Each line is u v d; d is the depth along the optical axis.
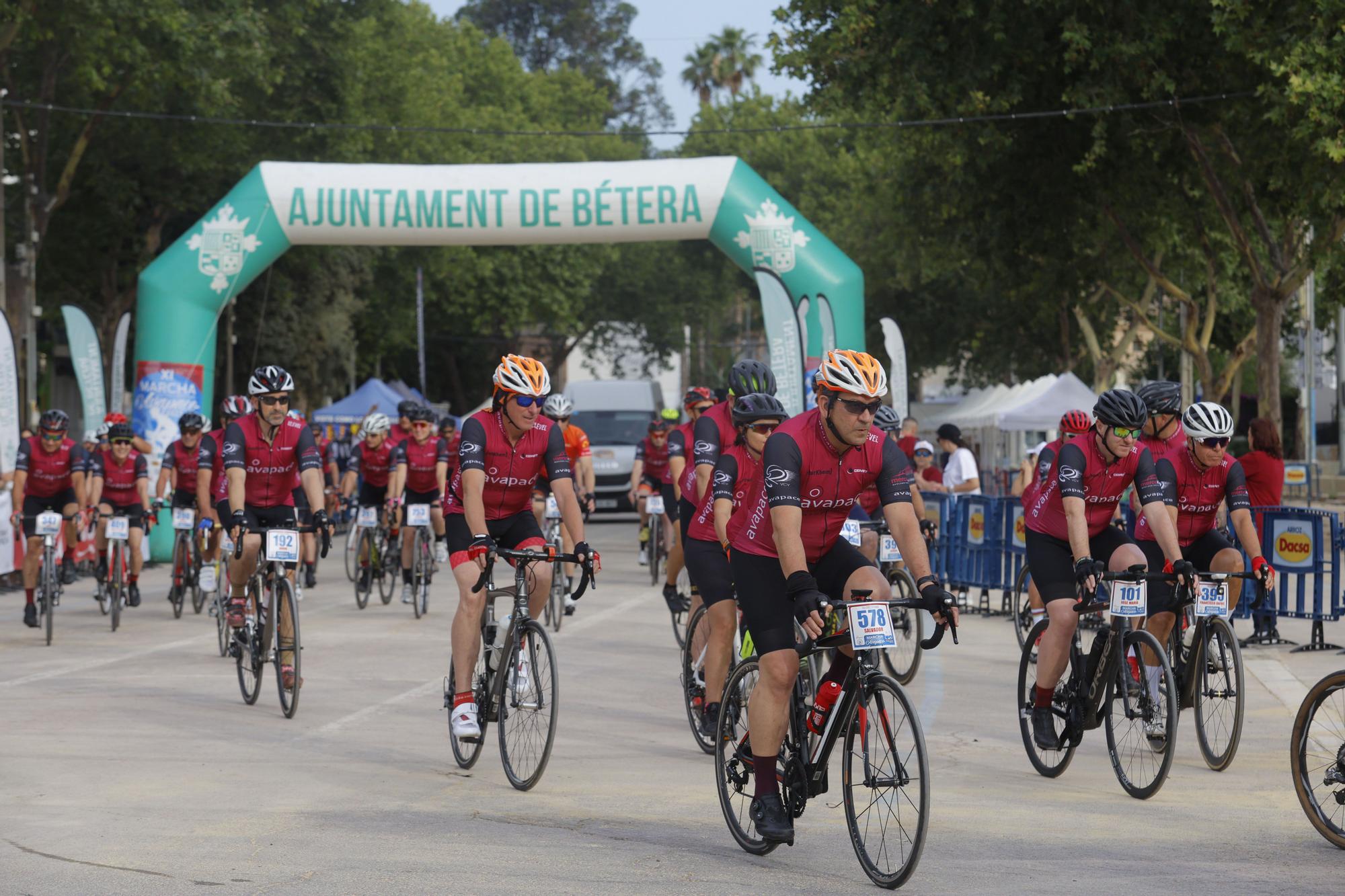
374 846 5.19
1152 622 7.30
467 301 46.59
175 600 13.55
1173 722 6.04
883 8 20.78
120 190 30.97
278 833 5.39
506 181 20.03
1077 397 25.72
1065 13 20.30
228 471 8.59
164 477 13.79
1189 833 5.55
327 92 32.88
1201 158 21.17
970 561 14.58
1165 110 20.97
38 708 8.27
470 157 41.75
